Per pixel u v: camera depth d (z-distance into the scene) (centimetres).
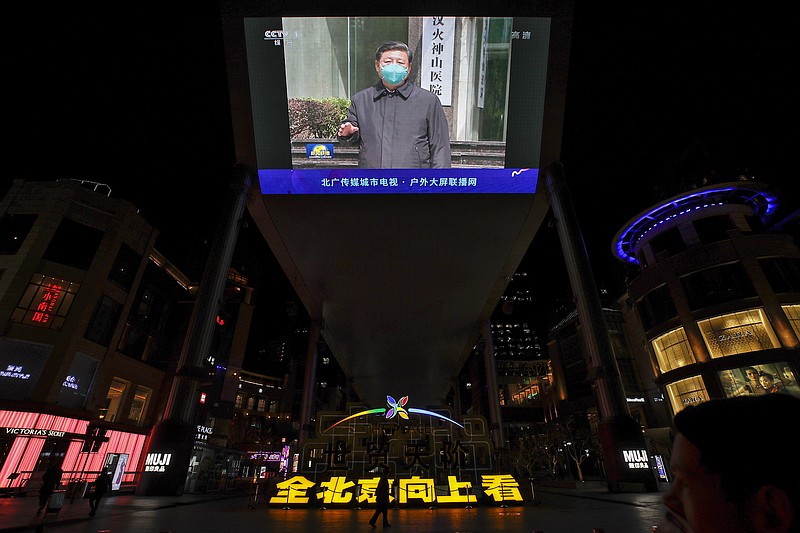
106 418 3553
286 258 3428
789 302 3231
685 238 3831
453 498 1916
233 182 2622
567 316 8144
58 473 1466
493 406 4162
